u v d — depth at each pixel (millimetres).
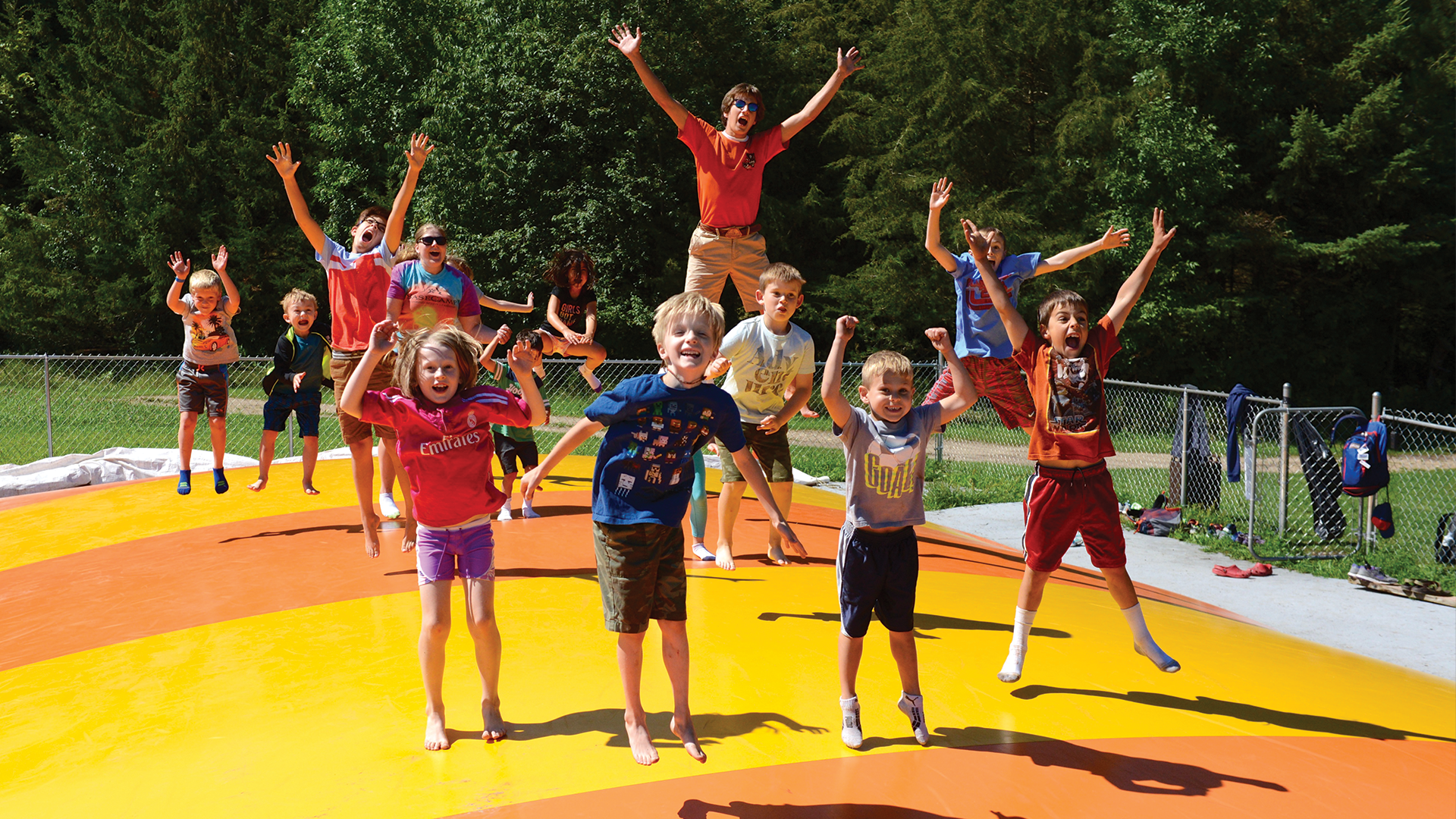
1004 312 4586
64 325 34500
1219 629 6473
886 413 3779
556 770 3543
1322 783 3830
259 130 34656
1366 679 5699
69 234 34562
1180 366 28844
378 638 4973
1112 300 27500
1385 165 28141
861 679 4453
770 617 5250
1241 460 12961
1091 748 3916
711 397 3682
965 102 28719
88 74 36969
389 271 6445
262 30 36344
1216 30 26172
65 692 4566
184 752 3836
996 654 4957
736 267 7180
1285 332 29422
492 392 3768
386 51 29969
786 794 3422
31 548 7668
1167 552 11289
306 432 8812
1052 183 27953
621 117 29391
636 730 3621
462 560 3779
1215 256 27328
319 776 3553
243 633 5188
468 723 3936
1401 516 14266
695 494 6434
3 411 19891
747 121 6941
